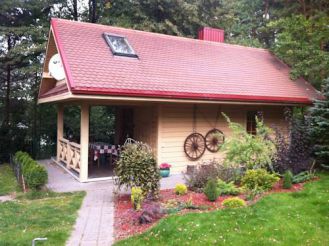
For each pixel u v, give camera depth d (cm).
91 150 1130
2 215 623
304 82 1370
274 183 784
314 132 980
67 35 991
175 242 480
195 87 988
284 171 872
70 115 1667
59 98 922
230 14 1992
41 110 1638
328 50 1496
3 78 1598
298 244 477
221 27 1988
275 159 887
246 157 822
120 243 493
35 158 1536
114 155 1148
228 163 843
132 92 847
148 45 1138
